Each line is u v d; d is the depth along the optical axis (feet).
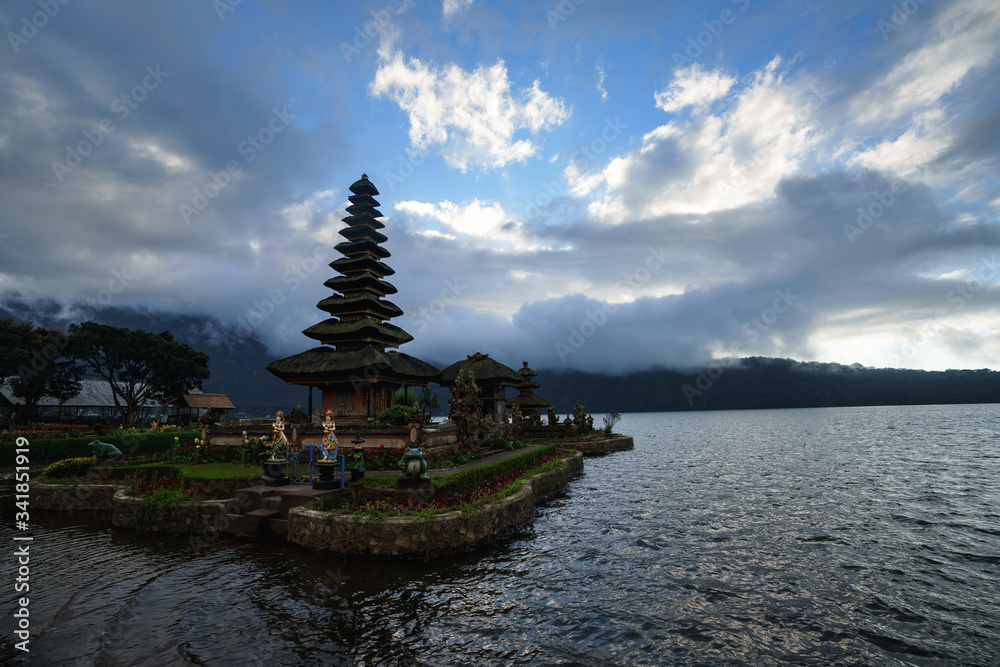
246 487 67.97
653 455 196.34
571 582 48.60
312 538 54.49
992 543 62.18
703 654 34.42
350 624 37.40
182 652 31.99
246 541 58.23
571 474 130.21
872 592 46.34
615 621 39.70
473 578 48.21
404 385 117.08
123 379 193.88
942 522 73.36
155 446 134.21
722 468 148.87
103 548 56.75
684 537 66.90
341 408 104.17
